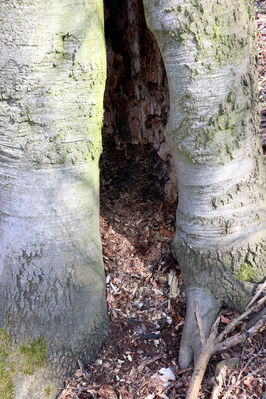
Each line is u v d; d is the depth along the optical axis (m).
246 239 2.33
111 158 3.23
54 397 2.28
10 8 1.84
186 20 2.00
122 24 2.82
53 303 2.25
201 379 2.02
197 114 2.15
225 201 2.30
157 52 2.82
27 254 2.22
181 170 2.34
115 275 2.68
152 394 2.17
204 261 2.39
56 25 1.89
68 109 2.02
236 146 2.23
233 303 2.35
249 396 1.98
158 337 2.42
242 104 2.19
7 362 2.25
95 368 2.34
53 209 2.16
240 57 2.12
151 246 2.82
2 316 2.31
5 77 1.94
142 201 3.17
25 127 2.02
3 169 2.13
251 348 2.16
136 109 3.04
